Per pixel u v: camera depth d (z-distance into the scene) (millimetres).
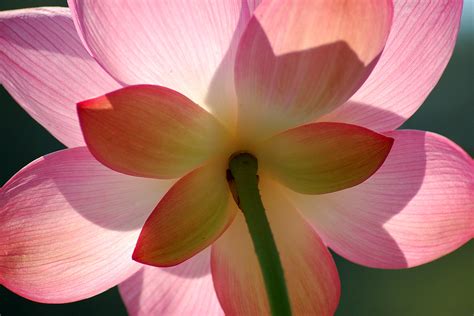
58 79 481
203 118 463
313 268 488
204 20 458
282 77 456
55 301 486
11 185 482
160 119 453
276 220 486
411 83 482
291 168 472
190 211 465
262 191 481
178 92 456
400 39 478
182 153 461
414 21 477
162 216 461
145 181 481
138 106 449
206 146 466
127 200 483
